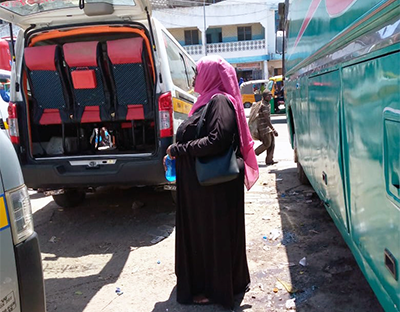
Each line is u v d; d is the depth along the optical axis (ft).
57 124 14.97
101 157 12.89
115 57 12.77
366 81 5.77
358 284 9.21
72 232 14.02
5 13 12.01
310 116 11.35
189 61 20.61
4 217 5.37
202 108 8.23
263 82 72.18
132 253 11.89
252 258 11.00
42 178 13.16
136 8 12.00
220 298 8.45
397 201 4.78
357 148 6.41
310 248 11.42
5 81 24.23
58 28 13.24
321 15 9.12
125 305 8.98
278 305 8.56
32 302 5.84
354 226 6.97
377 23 5.21
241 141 8.47
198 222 8.38
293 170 22.26
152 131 16.80
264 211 15.11
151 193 18.61
